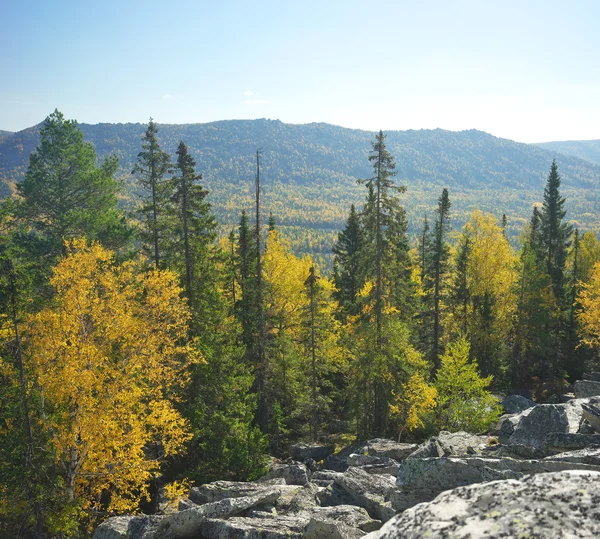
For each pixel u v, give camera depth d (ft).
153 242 101.55
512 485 18.06
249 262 125.80
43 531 61.82
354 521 49.44
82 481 66.28
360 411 114.93
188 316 79.61
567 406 71.77
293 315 133.90
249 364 114.11
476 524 16.01
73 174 126.82
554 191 183.52
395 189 105.19
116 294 69.05
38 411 64.03
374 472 73.77
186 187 100.63
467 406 104.47
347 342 120.06
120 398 62.34
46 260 113.60
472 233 170.71
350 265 170.91
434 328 147.33
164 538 49.78
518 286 163.32
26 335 61.82
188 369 90.94
